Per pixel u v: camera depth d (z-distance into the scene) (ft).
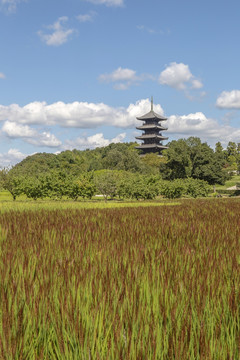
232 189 388.16
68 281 17.56
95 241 30.96
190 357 11.18
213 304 15.35
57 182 196.24
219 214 67.21
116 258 23.34
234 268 21.08
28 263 21.50
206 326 13.37
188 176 357.00
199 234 36.70
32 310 14.16
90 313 13.85
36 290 16.37
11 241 31.83
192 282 17.72
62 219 54.54
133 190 194.29
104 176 211.20
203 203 117.29
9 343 11.72
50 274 18.86
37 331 13.25
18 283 17.04
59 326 13.03
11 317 13.35
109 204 102.27
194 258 24.23
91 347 11.82
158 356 11.56
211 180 359.46
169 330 13.05
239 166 543.39
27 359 11.87
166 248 28.30
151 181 208.64
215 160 357.00
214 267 21.22
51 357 11.96
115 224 47.62
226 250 27.20
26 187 194.08
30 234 36.14
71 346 12.25
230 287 17.54
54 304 14.92
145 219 54.90
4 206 89.86
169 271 19.53
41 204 98.22
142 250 26.35
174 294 15.87
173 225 46.83
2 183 195.31
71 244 29.30
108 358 11.02
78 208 86.48
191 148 362.33
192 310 14.15
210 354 11.31
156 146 586.04
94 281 17.62
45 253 25.77
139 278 18.45
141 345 11.76
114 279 17.79
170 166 367.25
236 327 13.89
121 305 14.62
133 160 457.68
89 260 22.50
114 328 12.62
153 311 14.25
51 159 597.52
